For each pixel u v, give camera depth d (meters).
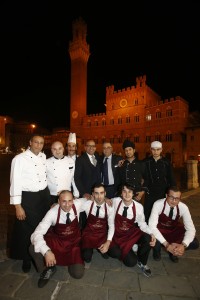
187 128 39.09
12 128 55.66
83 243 4.17
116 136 50.00
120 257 4.04
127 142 5.15
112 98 51.31
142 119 45.75
